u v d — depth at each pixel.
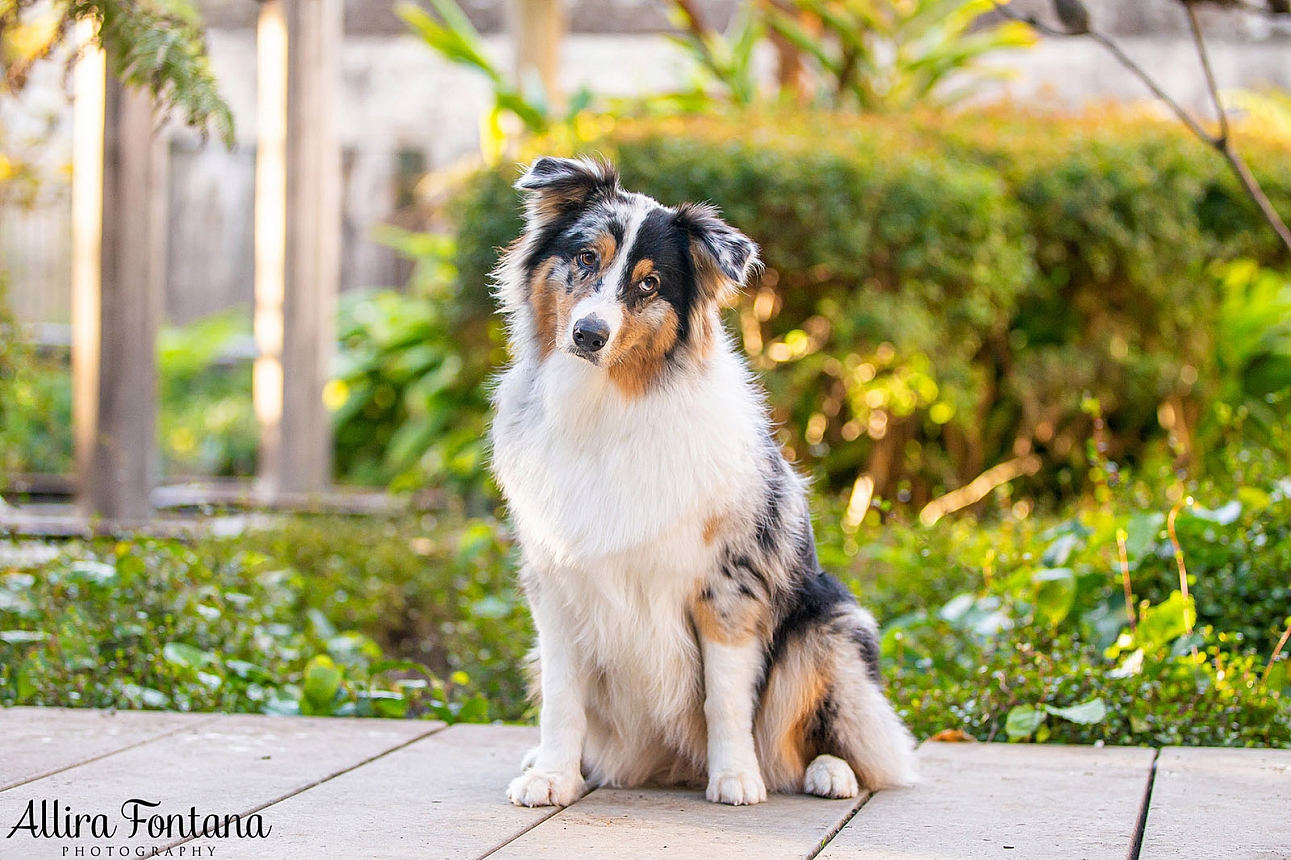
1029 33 9.41
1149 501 5.33
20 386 6.09
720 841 2.54
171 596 4.69
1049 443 8.61
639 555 2.81
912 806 2.87
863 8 9.31
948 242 7.56
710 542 2.85
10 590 4.74
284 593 5.33
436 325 9.41
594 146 7.66
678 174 7.36
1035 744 3.71
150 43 3.71
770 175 7.34
